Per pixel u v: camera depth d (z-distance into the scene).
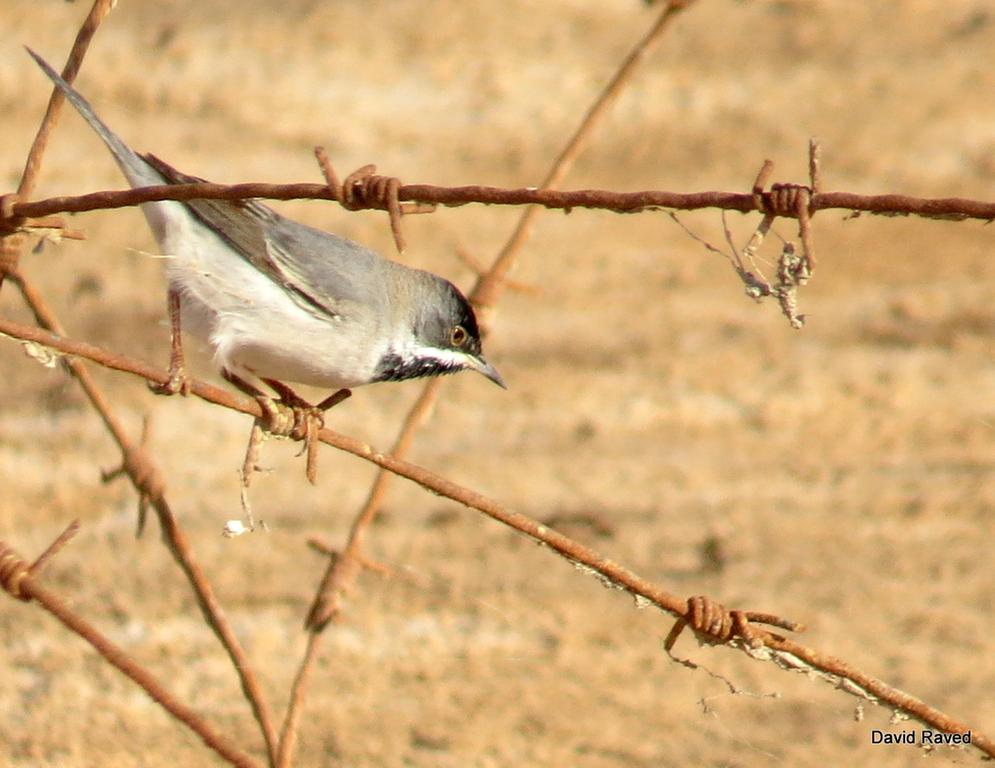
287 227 8.68
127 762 10.20
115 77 19.33
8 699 10.85
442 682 11.31
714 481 13.91
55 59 19.45
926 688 11.07
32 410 14.31
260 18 20.86
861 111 19.47
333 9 21.17
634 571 12.52
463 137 18.81
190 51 19.92
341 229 17.09
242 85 19.34
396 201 6.71
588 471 14.01
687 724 10.88
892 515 13.40
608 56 20.62
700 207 6.55
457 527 13.27
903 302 16.55
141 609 11.88
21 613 11.88
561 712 10.98
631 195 6.60
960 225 18.00
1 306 15.26
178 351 7.54
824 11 21.73
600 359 15.60
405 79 19.83
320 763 10.21
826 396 15.13
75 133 18.28
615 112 19.41
